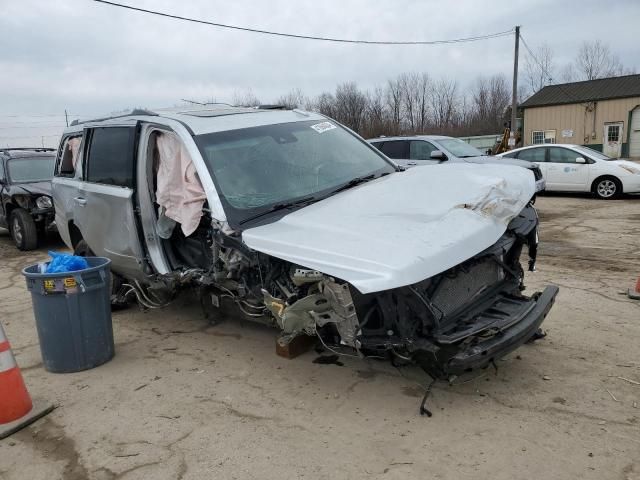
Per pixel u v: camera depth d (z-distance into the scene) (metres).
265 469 3.02
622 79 35.31
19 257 9.86
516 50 29.67
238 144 4.59
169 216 4.52
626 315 5.04
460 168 4.83
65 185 6.18
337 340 3.66
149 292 5.51
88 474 3.10
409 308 3.24
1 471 3.18
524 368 4.04
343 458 3.08
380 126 51.19
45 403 3.88
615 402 3.51
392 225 3.49
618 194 13.75
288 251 3.45
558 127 36.41
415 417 3.46
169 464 3.13
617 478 2.78
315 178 4.61
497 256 3.85
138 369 4.49
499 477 2.84
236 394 3.93
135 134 4.97
